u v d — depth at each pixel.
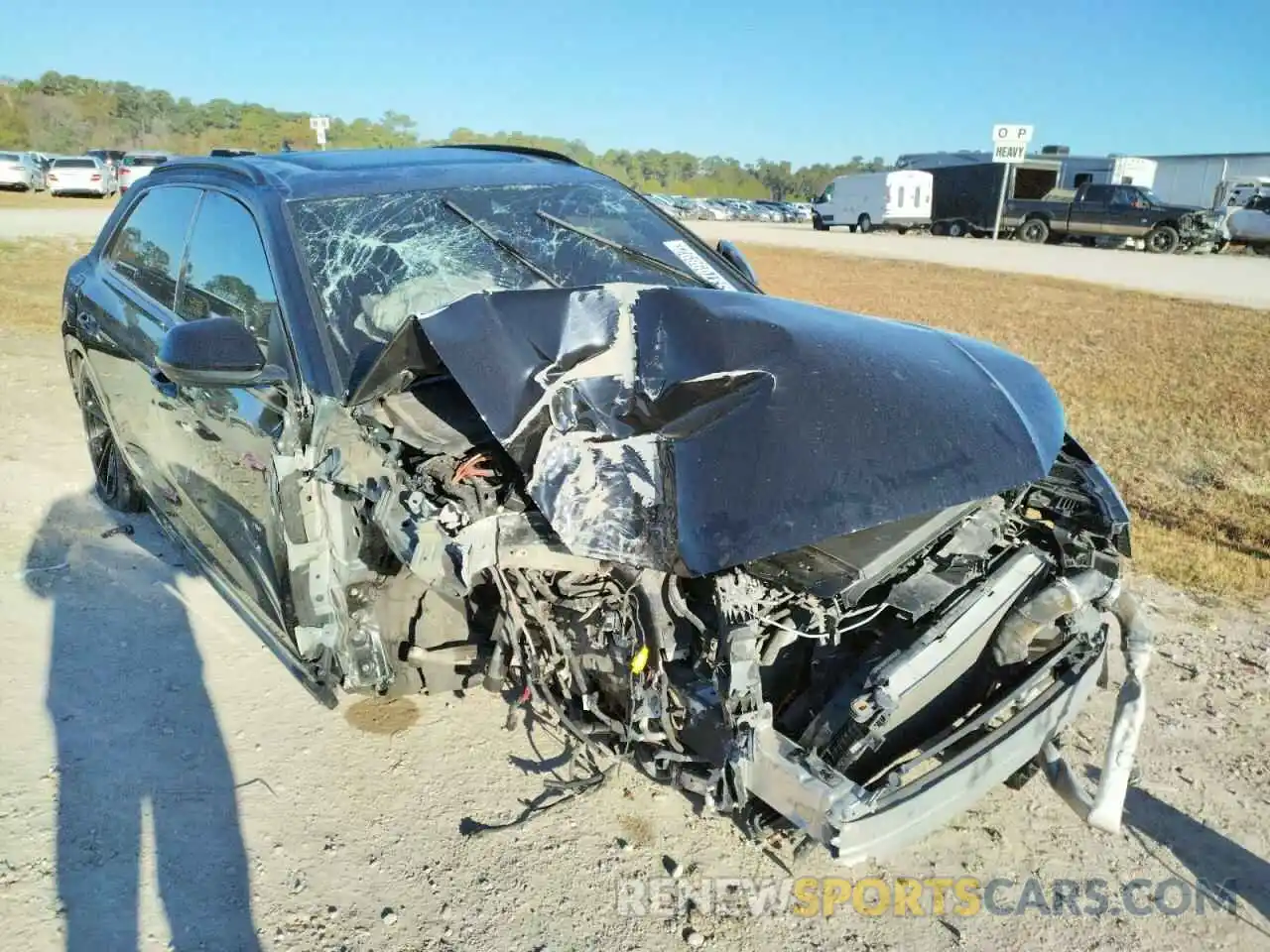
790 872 2.82
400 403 2.85
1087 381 9.59
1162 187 43.38
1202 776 3.28
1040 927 2.66
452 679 2.96
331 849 2.82
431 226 3.60
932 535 2.57
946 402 2.67
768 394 2.54
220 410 3.23
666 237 4.07
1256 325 13.85
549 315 2.70
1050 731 2.58
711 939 2.57
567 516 2.33
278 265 3.22
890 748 2.61
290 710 3.46
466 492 2.52
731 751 2.31
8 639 3.81
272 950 2.47
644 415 2.55
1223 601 4.57
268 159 4.02
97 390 4.69
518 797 3.07
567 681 2.78
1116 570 2.88
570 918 2.62
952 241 33.03
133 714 3.38
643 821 3.00
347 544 2.67
